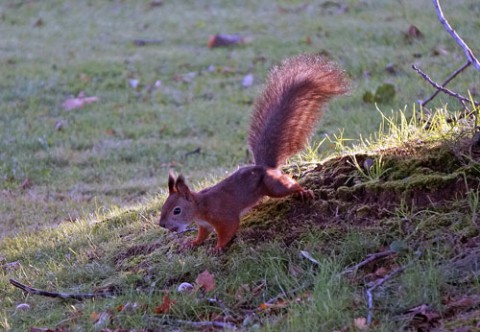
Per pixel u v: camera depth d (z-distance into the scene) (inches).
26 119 699.4
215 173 543.5
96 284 362.3
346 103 631.2
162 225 339.3
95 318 321.7
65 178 585.3
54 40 942.4
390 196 342.6
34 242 446.3
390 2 901.8
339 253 329.4
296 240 342.0
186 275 346.9
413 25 757.9
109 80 776.9
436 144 359.6
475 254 303.3
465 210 324.8
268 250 339.0
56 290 362.3
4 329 328.8
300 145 373.4
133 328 313.0
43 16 1067.3
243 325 302.5
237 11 989.2
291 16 928.3
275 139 365.1
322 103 372.5
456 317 278.4
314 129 374.3
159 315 319.9
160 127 663.1
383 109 598.2
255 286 326.6
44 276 383.2
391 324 278.8
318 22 877.2
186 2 1061.8
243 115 669.3
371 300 293.4
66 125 682.8
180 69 797.9
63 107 724.0
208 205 341.7
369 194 348.2
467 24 755.4
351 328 279.4
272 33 869.2
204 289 329.4
